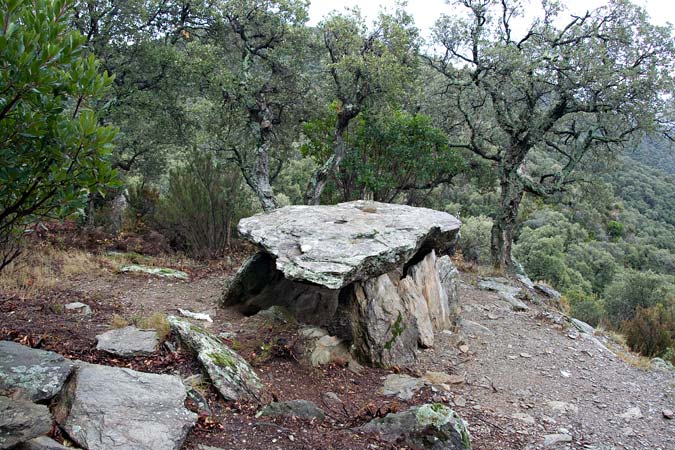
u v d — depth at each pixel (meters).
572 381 6.54
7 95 2.72
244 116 12.95
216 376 4.32
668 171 55.69
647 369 7.52
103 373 3.80
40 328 5.05
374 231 6.82
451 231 7.87
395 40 11.48
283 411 4.19
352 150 12.46
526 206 42.16
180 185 11.09
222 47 13.76
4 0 2.50
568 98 12.13
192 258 10.97
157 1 13.10
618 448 4.90
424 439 4.02
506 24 13.48
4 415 2.74
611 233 42.66
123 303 6.88
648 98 11.35
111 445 3.10
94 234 10.75
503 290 10.86
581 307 15.57
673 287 22.53
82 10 11.32
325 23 11.50
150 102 13.13
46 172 3.06
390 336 6.17
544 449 4.68
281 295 7.09
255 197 16.20
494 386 6.02
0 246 4.56
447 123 15.96
